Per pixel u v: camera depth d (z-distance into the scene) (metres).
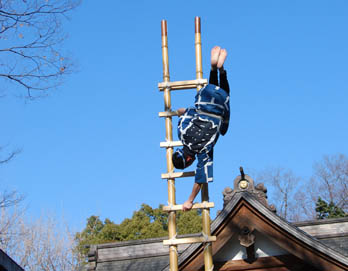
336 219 14.05
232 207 11.39
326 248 11.05
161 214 35.09
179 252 14.78
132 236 32.22
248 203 11.42
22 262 31.59
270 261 11.59
